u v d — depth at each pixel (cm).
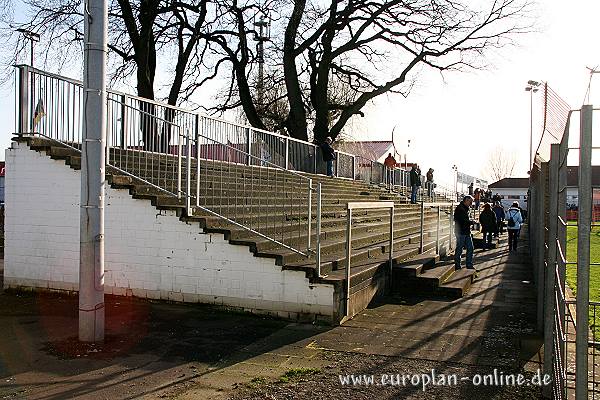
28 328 773
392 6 2586
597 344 391
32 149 1007
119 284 956
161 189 957
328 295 832
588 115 333
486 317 905
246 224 1038
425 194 3183
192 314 870
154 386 562
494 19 2633
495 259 1861
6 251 1027
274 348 703
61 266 994
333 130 2742
